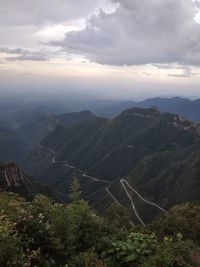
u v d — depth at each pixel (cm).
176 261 970
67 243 995
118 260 980
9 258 752
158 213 11644
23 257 792
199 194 11850
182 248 1052
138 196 13312
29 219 975
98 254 995
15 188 10750
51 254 926
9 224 892
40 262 839
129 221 1661
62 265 901
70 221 1068
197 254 1049
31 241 880
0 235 793
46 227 969
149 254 1013
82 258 911
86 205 1188
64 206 1229
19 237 864
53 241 936
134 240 1076
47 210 1148
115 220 1576
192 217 2712
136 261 973
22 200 1359
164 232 2589
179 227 2594
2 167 10875
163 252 990
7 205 1137
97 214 1284
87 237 1062
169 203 12131
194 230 2458
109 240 1062
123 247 1005
